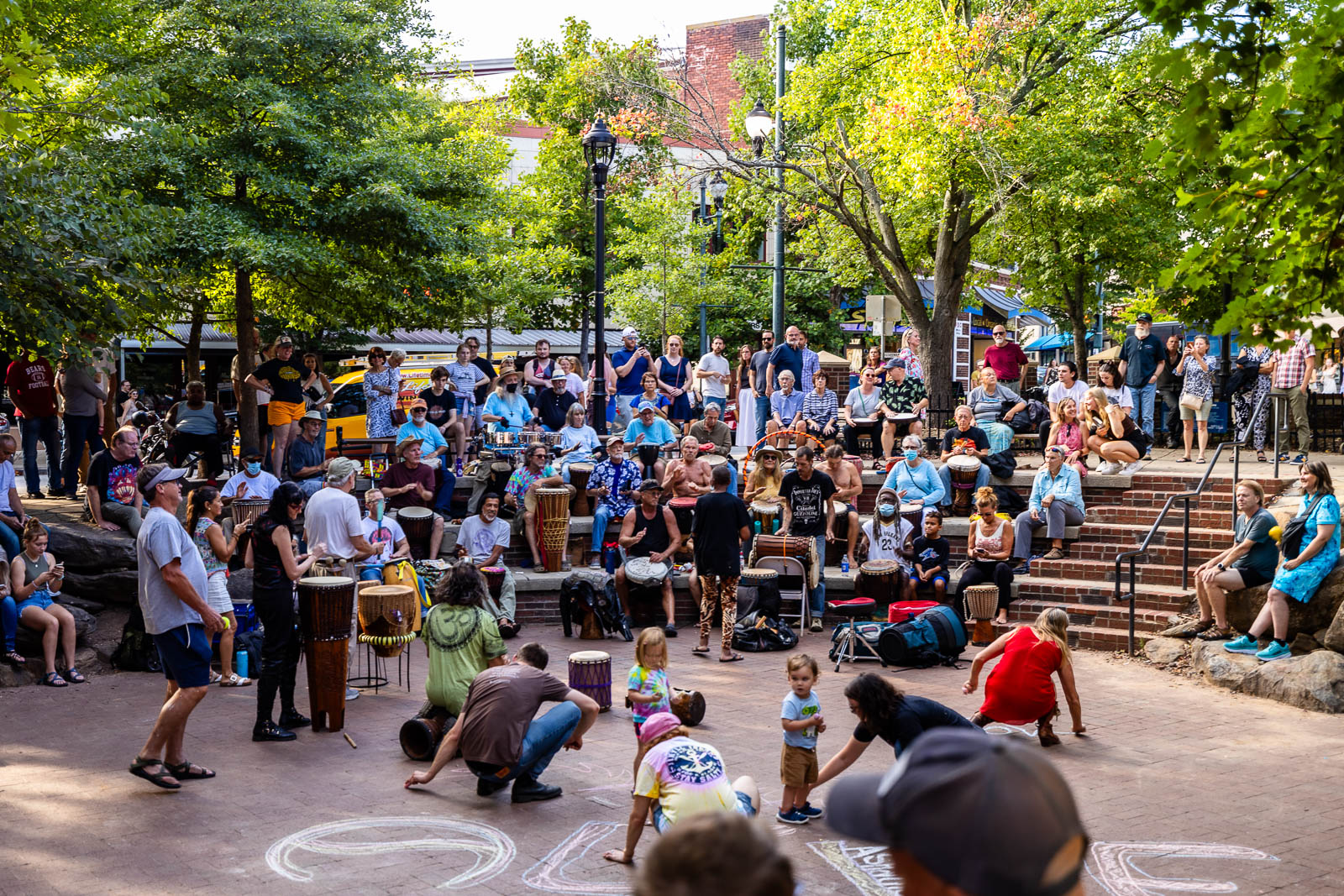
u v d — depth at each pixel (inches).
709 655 481.1
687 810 232.7
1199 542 505.7
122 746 346.0
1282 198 252.5
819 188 796.0
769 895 56.2
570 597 511.8
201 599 299.6
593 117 1169.4
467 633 337.1
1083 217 727.1
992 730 367.6
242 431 724.0
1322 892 243.0
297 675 416.5
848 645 466.9
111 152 590.9
